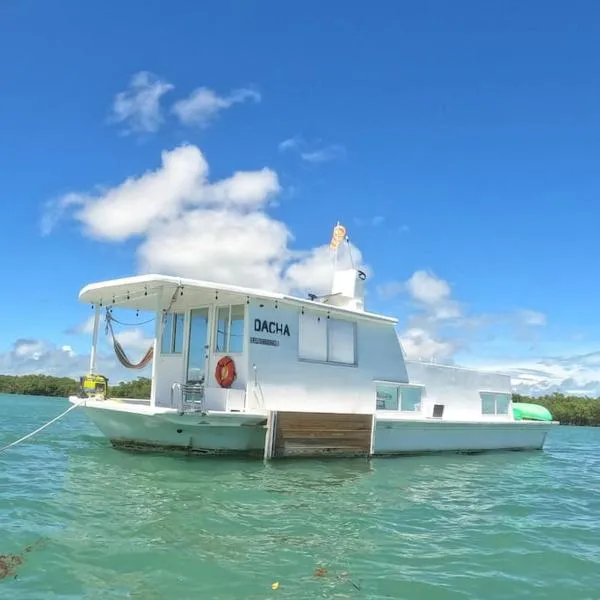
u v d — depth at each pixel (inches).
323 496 374.3
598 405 2645.2
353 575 228.4
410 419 617.0
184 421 478.0
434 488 440.8
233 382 530.9
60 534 259.9
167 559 233.3
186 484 386.0
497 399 792.3
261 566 231.9
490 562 255.6
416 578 229.0
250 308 529.3
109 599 192.7
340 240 678.5
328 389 578.9
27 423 927.0
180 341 595.2
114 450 545.3
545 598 217.0
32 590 196.9
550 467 654.5
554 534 312.8
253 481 410.0
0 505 309.4
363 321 622.2
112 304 604.7
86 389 550.6
